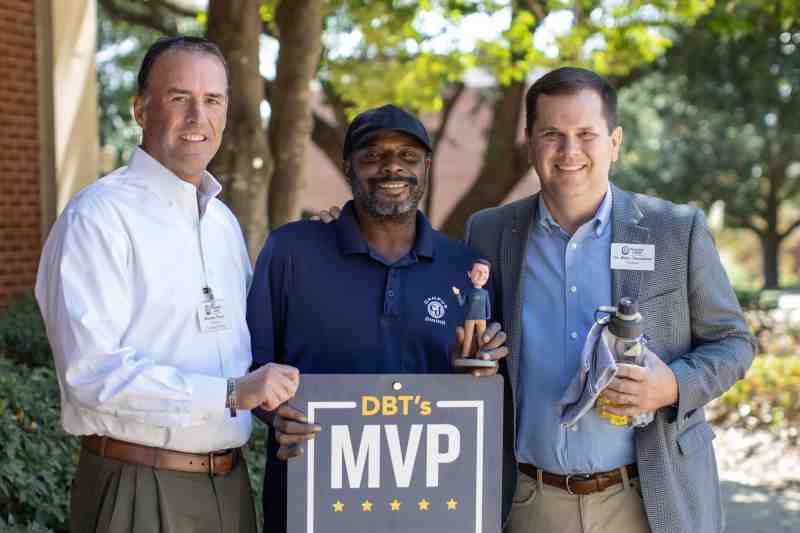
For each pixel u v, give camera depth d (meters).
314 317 2.91
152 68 2.76
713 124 24.72
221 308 2.77
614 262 2.88
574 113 2.80
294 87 7.51
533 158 2.91
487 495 2.70
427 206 16.61
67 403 2.71
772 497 6.62
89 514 2.71
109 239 2.60
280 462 2.92
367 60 11.27
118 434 2.66
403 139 2.85
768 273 29.92
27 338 6.87
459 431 2.68
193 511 2.72
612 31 9.67
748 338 2.87
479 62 10.64
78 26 9.35
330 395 2.64
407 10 9.84
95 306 2.55
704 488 2.87
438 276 2.97
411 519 2.67
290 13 7.38
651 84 22.48
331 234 2.98
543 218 2.98
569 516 2.90
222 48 6.43
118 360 2.52
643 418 2.74
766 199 29.75
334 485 2.65
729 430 8.42
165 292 2.67
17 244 8.70
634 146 26.47
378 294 2.92
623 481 2.86
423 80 11.32
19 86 8.72
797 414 8.34
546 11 10.42
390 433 2.66
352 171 2.90
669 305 2.85
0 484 3.82
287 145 7.60
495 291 3.06
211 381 2.54
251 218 6.51
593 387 2.62
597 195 2.91
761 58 15.99
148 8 13.02
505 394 2.97
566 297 2.92
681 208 2.93
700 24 11.16
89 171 9.59
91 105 9.61
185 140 2.73
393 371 2.90
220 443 2.75
